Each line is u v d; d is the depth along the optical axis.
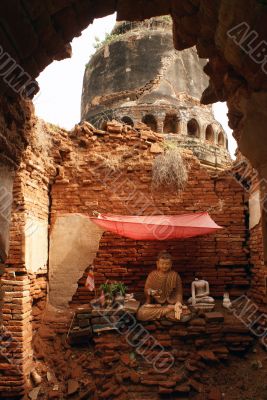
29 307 7.43
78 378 7.04
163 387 6.56
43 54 3.82
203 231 8.33
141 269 9.34
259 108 3.21
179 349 7.39
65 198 9.51
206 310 7.93
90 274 8.45
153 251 9.41
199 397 6.54
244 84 3.51
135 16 4.00
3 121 3.48
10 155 3.74
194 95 16.80
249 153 3.44
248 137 3.37
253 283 8.93
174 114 15.77
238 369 7.09
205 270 9.35
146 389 6.66
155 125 15.76
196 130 16.03
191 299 8.46
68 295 8.96
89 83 17.77
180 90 16.50
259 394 6.48
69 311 8.62
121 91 16.53
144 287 8.92
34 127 7.96
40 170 8.46
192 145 14.88
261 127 3.24
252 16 2.89
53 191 9.52
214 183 9.77
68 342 7.74
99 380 6.92
